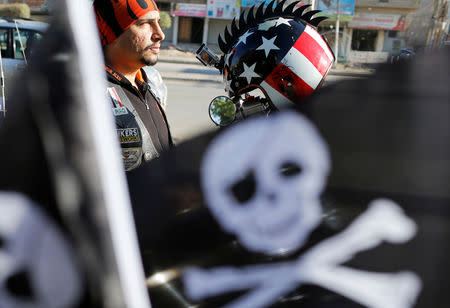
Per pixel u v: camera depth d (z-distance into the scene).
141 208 0.45
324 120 0.44
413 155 0.44
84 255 0.38
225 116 1.11
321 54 1.14
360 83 0.44
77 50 0.36
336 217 0.45
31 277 0.38
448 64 0.43
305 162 0.44
